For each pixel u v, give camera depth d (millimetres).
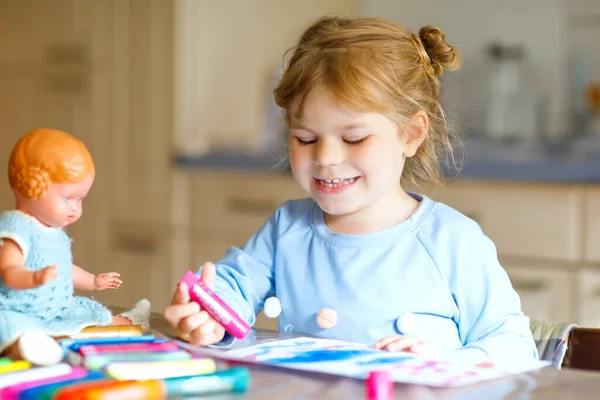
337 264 1175
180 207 3072
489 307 1117
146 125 3123
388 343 910
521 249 2416
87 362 732
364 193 1128
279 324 1215
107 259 3236
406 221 1188
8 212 854
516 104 3154
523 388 736
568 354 1080
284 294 1211
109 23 3172
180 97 3062
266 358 816
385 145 1123
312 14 3494
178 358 754
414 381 728
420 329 1105
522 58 3152
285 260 1225
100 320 882
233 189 2955
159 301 3133
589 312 2328
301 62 1137
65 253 877
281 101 1174
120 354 751
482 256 1151
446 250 1154
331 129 1100
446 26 3268
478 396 707
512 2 3154
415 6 3326
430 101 1268
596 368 1057
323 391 719
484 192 2455
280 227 1263
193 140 3115
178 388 685
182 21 3041
